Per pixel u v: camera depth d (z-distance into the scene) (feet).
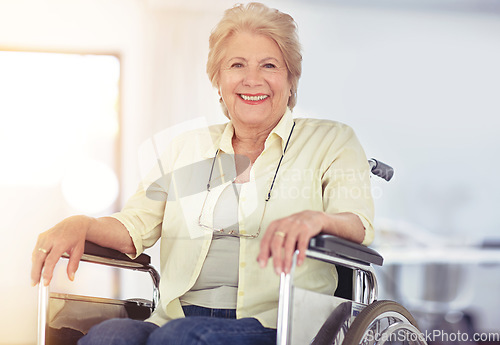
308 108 16.87
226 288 5.61
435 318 14.10
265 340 4.97
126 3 15.39
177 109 15.42
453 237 16.58
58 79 15.38
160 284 5.98
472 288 15.08
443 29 17.12
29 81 15.30
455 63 17.24
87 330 5.63
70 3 15.40
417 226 16.85
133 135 15.37
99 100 15.46
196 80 15.46
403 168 17.16
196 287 5.72
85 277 13.85
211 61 6.23
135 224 6.05
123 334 4.86
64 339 5.43
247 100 6.00
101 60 15.56
